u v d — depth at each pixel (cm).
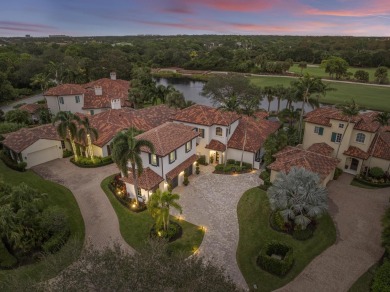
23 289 1684
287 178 2869
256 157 4353
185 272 1605
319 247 2719
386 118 3984
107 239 2859
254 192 3616
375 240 2795
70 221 3102
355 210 3241
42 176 4006
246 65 15075
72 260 1852
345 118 3947
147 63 16850
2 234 2609
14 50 15825
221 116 4388
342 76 12912
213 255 2656
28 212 2711
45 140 4347
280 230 2911
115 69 10606
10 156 4422
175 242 2797
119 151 2925
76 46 14638
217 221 3111
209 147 4306
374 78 12725
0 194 2975
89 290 1577
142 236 2892
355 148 4000
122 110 5550
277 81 12412
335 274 2433
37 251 2639
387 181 3788
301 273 2452
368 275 2411
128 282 1516
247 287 2333
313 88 5106
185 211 3266
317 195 2766
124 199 3459
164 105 6341
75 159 4381
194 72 15575
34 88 10231
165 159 3456
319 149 4097
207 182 3872
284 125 6031
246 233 2934
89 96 6675
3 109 7975
